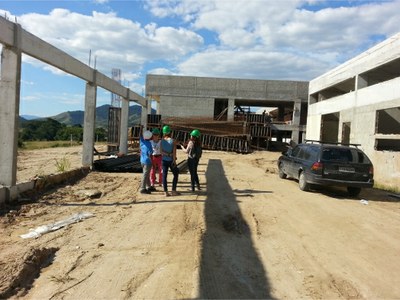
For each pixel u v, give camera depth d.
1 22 7.82
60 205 8.79
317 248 6.45
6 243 5.93
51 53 10.33
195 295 4.47
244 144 33.09
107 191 10.77
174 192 10.50
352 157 11.73
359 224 8.22
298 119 38.78
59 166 14.68
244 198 10.54
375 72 20.95
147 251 5.88
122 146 21.39
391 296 4.70
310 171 11.86
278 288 4.79
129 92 21.50
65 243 6.09
